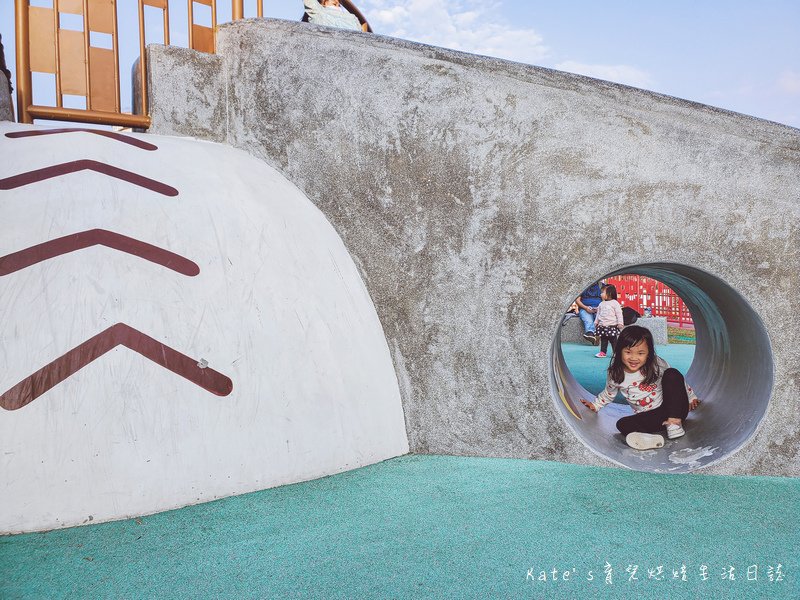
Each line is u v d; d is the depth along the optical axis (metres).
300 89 3.84
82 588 1.90
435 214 3.53
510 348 3.40
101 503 2.33
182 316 2.72
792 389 3.16
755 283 3.21
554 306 3.37
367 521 2.42
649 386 4.00
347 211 3.71
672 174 3.24
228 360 2.75
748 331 3.48
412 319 3.55
